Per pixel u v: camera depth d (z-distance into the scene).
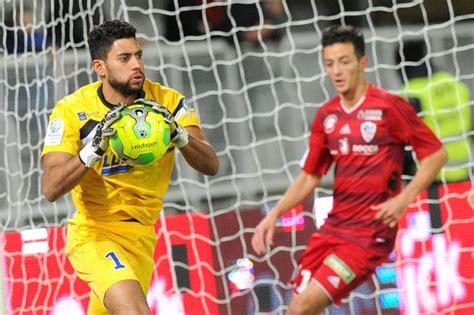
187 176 25.70
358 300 22.27
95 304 17.47
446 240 22.30
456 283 22.25
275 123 25.64
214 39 30.34
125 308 15.27
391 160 17.05
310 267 17.81
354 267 17.02
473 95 26.89
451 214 22.36
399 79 27.94
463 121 26.64
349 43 16.81
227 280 22.75
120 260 16.03
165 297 22.52
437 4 30.95
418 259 22.30
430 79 25.66
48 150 15.85
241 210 23.16
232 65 27.33
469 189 22.44
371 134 16.97
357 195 17.19
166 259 22.58
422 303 22.20
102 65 15.75
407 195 16.58
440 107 26.81
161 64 25.47
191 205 25.64
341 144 17.28
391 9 25.52
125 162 15.29
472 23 30.55
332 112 17.44
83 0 29.55
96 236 16.41
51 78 25.00
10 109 26.25
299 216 22.64
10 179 24.98
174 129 15.35
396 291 22.27
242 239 22.98
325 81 27.80
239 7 30.81
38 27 26.36
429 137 16.88
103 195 16.23
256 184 26.25
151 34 30.33
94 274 15.92
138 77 15.53
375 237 17.03
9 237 22.80
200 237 22.81
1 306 19.80
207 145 16.23
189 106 16.73
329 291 17.08
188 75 26.88
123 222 16.42
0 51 27.30
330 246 17.48
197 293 22.66
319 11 31.09
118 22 15.72
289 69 28.02
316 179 18.09
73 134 16.00
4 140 24.58
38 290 22.70
